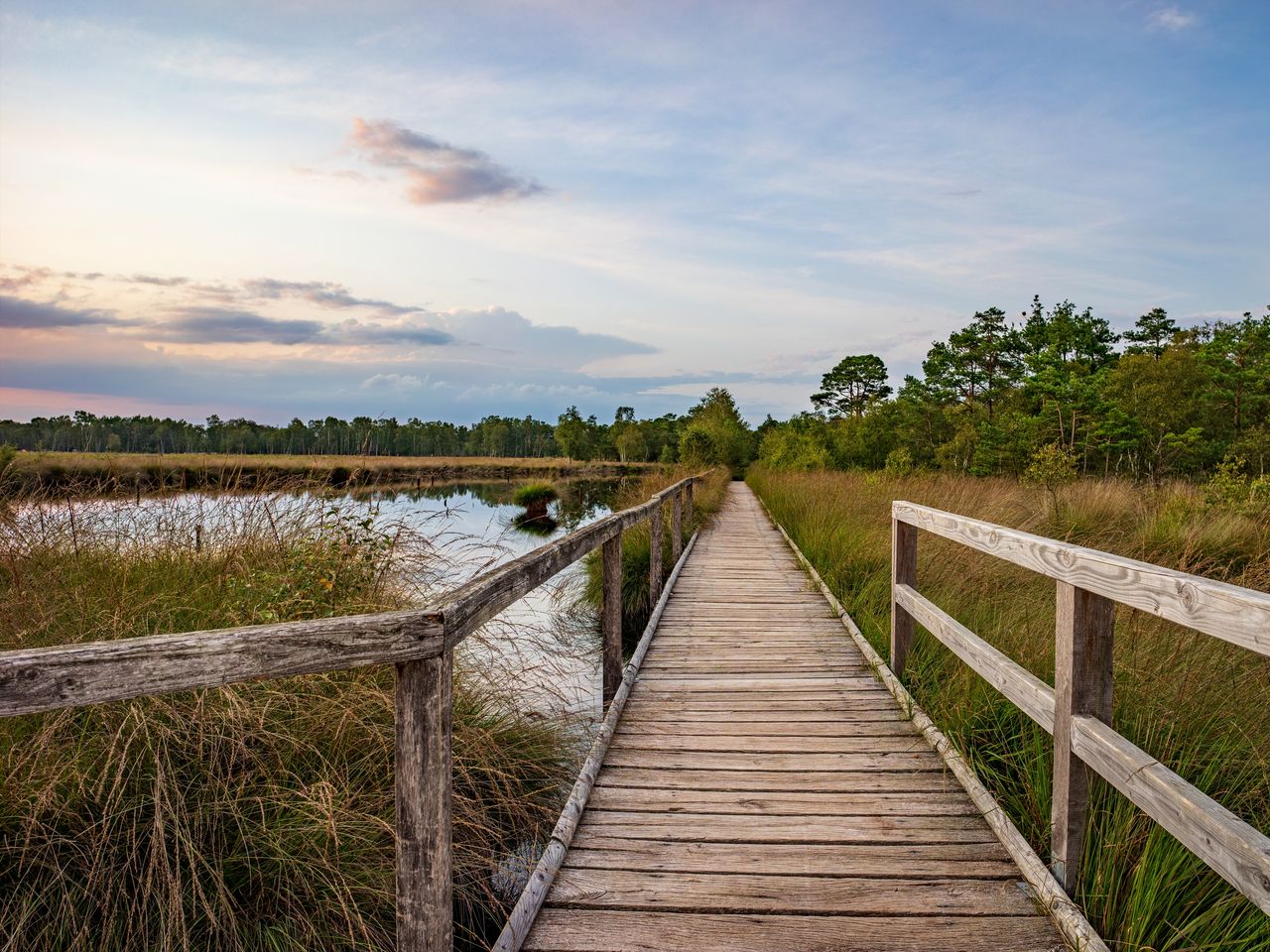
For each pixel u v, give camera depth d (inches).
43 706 48.9
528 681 163.5
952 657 177.2
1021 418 1032.8
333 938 96.3
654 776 132.6
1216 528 290.5
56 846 97.9
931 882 98.3
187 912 95.5
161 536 174.6
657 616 249.1
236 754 110.6
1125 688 127.0
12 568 140.7
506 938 84.2
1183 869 89.4
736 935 87.7
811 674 192.2
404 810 67.3
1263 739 115.3
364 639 62.6
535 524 607.2
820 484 620.4
